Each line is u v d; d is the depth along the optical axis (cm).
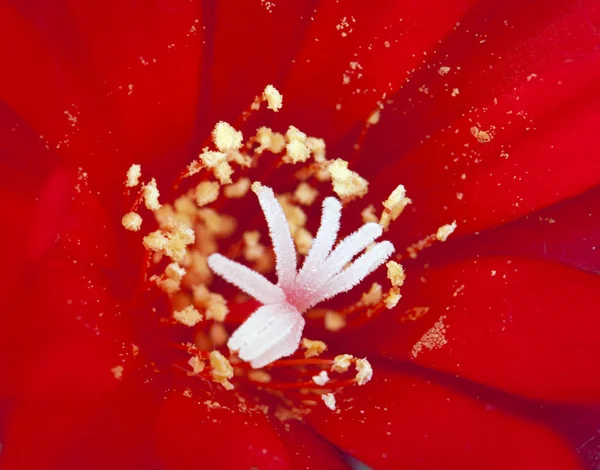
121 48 7
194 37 7
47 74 7
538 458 7
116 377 7
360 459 7
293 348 7
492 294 7
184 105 7
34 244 7
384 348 7
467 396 7
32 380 7
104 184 7
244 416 7
